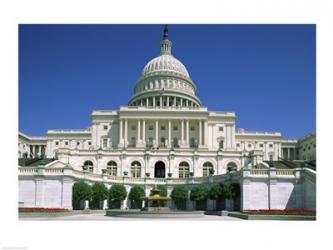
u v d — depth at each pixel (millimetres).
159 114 93000
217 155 62312
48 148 115125
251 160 62031
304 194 36531
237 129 115625
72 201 40062
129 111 93062
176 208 48406
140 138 92500
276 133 113500
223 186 41250
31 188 38156
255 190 37656
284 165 52281
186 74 129750
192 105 117562
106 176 47344
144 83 124562
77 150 60250
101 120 96875
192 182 49312
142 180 50750
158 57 131500
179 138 93500
